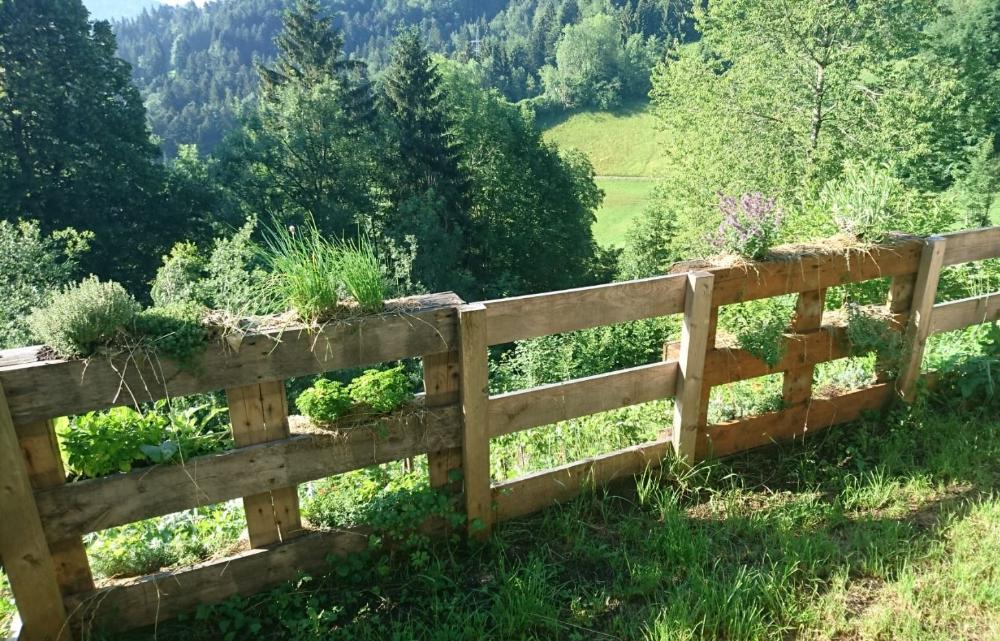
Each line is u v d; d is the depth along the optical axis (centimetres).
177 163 3606
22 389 270
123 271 3014
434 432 354
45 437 282
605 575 352
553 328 372
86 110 2944
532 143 4294
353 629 318
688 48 2642
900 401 502
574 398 392
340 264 329
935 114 2180
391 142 3747
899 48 2192
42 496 284
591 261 4488
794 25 2231
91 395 282
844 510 398
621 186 7181
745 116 2397
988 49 2778
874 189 491
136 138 3148
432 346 342
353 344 325
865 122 2214
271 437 324
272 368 312
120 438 296
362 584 348
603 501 404
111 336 284
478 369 348
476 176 4125
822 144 2212
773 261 426
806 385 469
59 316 274
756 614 312
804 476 436
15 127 2831
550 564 357
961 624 309
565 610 327
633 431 509
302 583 341
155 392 293
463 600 330
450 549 371
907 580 329
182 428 327
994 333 535
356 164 3594
